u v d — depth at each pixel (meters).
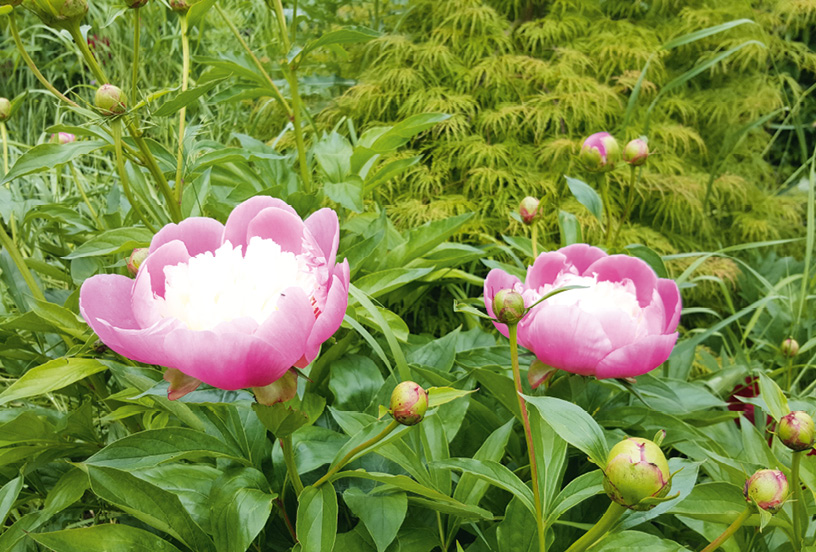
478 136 1.33
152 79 1.70
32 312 0.66
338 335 0.79
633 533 0.52
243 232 0.53
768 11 1.82
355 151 0.88
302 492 0.51
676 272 1.33
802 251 1.59
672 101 1.50
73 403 0.90
